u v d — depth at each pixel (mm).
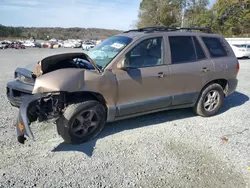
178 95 4070
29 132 2785
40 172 2639
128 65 3500
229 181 2602
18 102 3559
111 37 4312
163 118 4414
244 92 6676
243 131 3939
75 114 3119
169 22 45344
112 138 3531
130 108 3627
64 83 2924
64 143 3314
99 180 2545
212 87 4457
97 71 3322
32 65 3975
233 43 18266
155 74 3707
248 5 36500
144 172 2717
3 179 2486
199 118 4492
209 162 2965
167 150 3227
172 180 2594
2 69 10828
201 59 4285
